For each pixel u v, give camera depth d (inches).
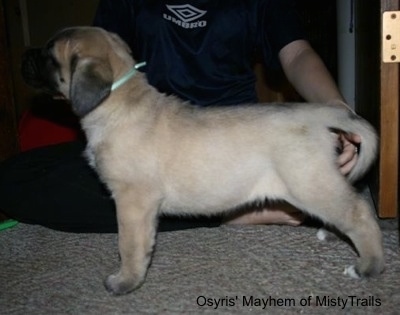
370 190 52.1
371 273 36.5
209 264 40.2
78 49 37.0
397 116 43.6
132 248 36.7
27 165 46.7
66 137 58.8
